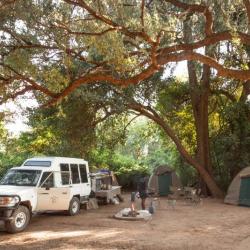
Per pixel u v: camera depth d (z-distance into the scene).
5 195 13.06
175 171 29.34
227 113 25.70
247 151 25.72
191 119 30.64
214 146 27.72
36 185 15.01
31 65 10.14
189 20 11.77
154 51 9.41
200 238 12.25
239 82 27.28
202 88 26.34
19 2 9.80
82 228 13.98
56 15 9.90
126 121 27.33
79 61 11.88
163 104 28.38
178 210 19.11
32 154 29.89
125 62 9.80
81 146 24.53
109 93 23.31
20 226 13.37
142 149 43.59
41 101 11.61
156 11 9.81
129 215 16.02
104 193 21.00
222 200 24.06
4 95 10.27
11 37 10.23
